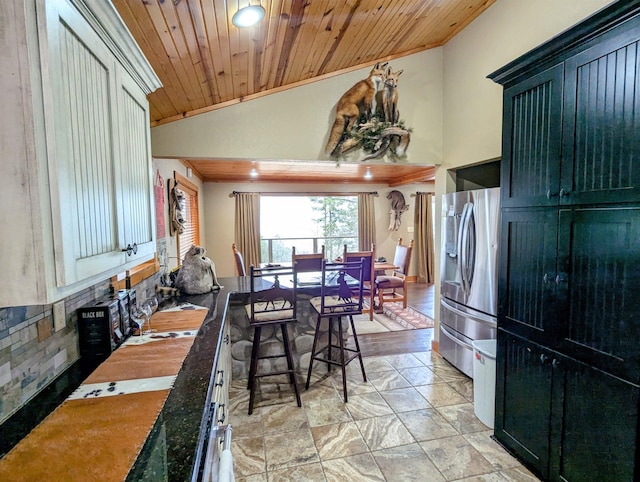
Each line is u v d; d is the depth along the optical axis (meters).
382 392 2.88
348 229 7.70
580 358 1.64
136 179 1.52
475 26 2.91
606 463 1.53
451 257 3.28
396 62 3.23
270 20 1.81
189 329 1.84
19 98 0.76
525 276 1.97
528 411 1.97
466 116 3.05
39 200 0.79
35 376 1.17
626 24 1.40
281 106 2.99
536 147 1.87
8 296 0.79
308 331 3.27
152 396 1.15
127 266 1.39
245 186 6.98
